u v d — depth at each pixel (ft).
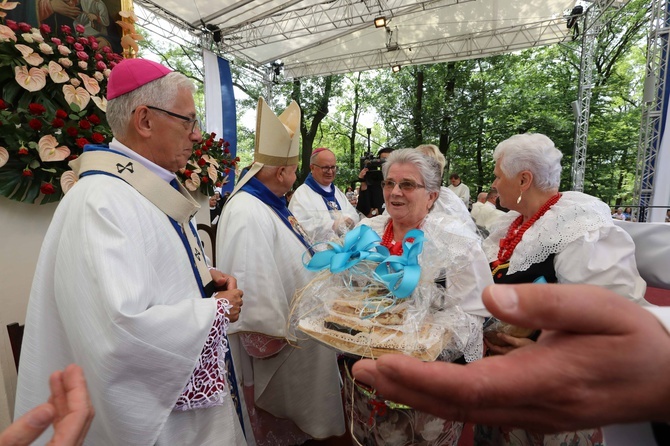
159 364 3.35
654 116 17.08
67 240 3.45
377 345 3.34
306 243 6.68
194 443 3.87
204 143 9.46
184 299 4.05
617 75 47.29
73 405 1.38
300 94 51.19
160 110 3.98
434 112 42.63
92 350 3.20
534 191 4.64
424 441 3.90
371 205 13.28
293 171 6.81
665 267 3.77
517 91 43.14
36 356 3.60
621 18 43.14
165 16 21.93
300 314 4.35
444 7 23.32
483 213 12.73
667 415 0.88
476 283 3.81
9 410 5.69
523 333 3.88
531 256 4.27
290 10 22.94
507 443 4.48
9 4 5.63
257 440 6.57
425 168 4.51
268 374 6.15
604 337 0.88
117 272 3.24
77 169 4.25
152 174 4.05
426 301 3.56
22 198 5.73
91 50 6.84
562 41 25.81
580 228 3.96
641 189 17.72
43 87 5.94
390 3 23.11
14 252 5.81
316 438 6.24
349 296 4.04
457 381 0.92
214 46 24.85
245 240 5.82
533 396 0.90
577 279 3.90
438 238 3.95
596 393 0.88
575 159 24.56
